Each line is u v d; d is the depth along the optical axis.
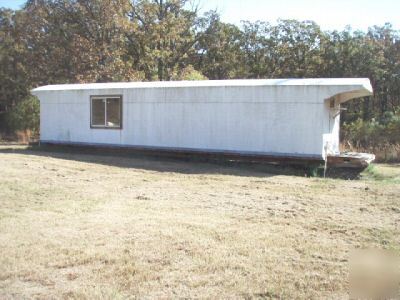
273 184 10.03
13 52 29.27
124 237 5.56
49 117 17.02
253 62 34.50
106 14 25.70
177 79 29.91
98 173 11.20
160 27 28.89
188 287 4.16
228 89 13.27
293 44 32.47
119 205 7.37
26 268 4.54
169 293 4.03
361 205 7.79
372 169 12.89
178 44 31.94
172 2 30.80
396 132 20.39
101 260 4.79
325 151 12.44
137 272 4.48
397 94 32.16
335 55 31.39
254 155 12.94
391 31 33.88
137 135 14.97
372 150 17.89
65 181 9.76
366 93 13.26
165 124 14.41
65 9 25.97
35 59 26.45
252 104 12.95
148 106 14.68
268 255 5.02
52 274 4.42
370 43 31.64
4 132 27.09
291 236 5.75
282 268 4.64
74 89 16.23
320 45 32.03
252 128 13.00
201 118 13.77
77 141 16.31
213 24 33.31
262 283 4.27
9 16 30.23
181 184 9.80
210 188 9.35
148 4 28.88
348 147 18.91
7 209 6.93
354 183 10.42
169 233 5.74
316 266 4.71
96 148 15.88
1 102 30.11
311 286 4.22
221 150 13.46
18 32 28.34
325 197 8.50
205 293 4.04
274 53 33.31
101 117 15.70
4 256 4.86
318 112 12.09
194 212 6.98
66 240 5.41
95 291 4.04
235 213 6.99
